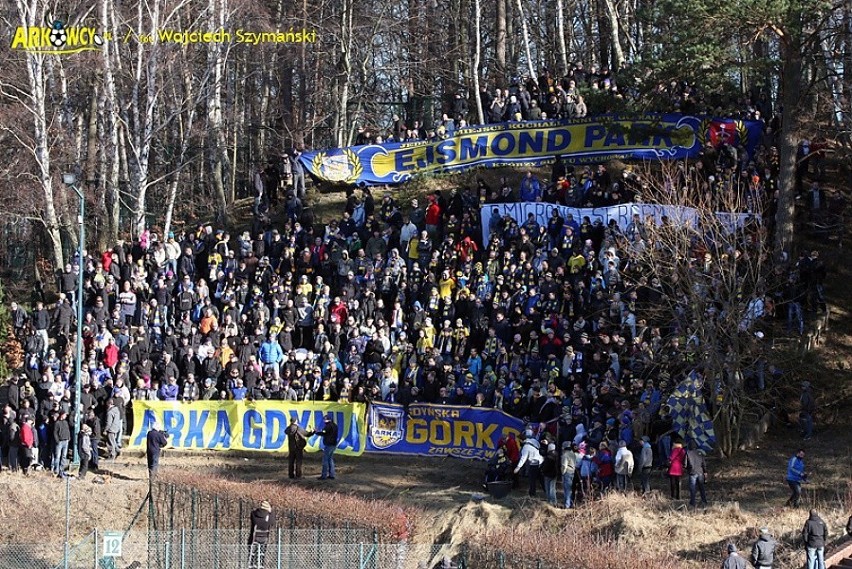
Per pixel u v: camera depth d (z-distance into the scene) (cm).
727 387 4297
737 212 5088
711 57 4875
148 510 4328
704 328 4309
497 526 3862
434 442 4700
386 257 5469
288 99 8506
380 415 4791
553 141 6278
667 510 3822
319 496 3784
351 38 7775
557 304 4806
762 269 4847
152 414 4894
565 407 4278
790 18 4816
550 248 5172
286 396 4866
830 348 5078
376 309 5059
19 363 5638
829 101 6456
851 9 5553
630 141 6138
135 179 6194
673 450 3928
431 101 8569
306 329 5162
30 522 4209
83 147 7606
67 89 7156
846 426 4575
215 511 3862
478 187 5738
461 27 8344
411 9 8462
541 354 4631
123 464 4738
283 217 6309
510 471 4259
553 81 6612
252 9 7269
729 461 4291
